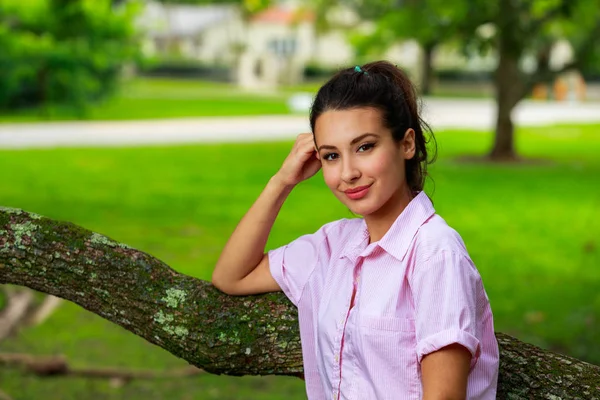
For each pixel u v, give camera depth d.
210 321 2.21
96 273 2.25
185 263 8.30
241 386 5.28
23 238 2.26
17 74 24.16
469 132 22.55
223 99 35.56
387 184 1.83
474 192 12.79
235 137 20.67
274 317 2.21
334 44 61.91
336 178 1.85
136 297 2.24
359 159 1.82
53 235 2.27
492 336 1.83
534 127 24.41
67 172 14.27
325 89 1.86
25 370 5.36
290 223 10.30
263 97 37.84
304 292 2.10
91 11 23.97
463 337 1.65
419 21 15.88
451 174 14.65
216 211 11.07
